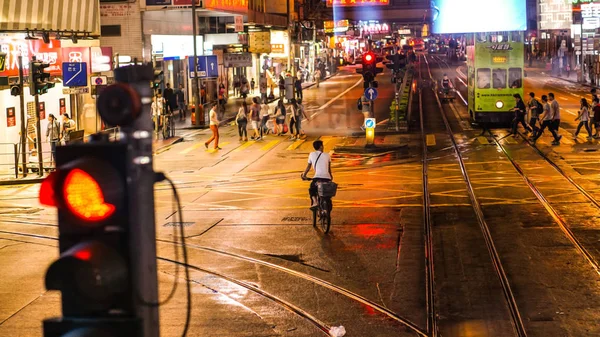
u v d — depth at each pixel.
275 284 16.36
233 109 68.19
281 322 13.77
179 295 15.63
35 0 38.88
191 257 18.97
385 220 22.69
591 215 22.22
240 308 14.66
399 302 14.86
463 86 88.44
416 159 35.84
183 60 68.25
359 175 31.77
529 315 13.62
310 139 45.66
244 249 19.69
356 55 177.50
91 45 46.50
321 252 19.14
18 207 27.12
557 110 39.00
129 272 5.05
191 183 31.38
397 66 46.91
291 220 23.17
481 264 17.34
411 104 64.25
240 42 67.31
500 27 47.84
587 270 16.53
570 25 121.00
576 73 104.50
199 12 63.81
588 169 31.06
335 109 65.19
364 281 16.44
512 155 36.00
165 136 46.56
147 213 5.49
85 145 5.07
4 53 34.28
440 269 17.09
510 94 47.38
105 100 5.36
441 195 26.34
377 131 47.72
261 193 28.39
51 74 40.62
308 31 110.50
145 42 57.75
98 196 4.98
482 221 21.84
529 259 17.62
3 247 20.64
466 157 35.84
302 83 100.19
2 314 14.50
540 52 141.75
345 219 23.02
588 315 13.52
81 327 4.97
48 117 39.56
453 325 13.30
